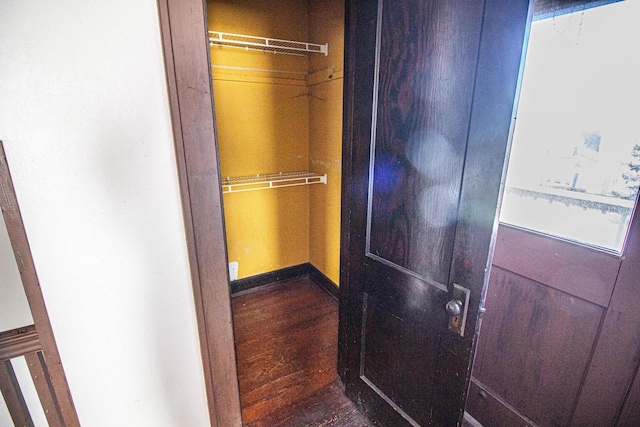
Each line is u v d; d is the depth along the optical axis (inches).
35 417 37.3
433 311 42.9
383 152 46.4
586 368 41.6
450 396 42.8
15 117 26.9
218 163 34.5
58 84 27.5
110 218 32.1
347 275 58.9
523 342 48.7
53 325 32.7
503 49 29.7
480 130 33.2
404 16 39.3
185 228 34.7
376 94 45.4
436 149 38.7
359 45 46.4
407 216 44.3
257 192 99.4
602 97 36.6
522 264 46.7
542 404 47.8
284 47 81.8
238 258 102.3
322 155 96.6
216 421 43.2
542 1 40.8
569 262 41.3
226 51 84.0
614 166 36.6
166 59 29.6
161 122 31.7
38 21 25.8
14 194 28.1
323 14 84.6
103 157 30.4
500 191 32.7
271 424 59.1
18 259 29.5
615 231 37.4
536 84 42.9
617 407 39.1
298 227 110.5
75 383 35.4
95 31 27.6
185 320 38.6
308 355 77.2
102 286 33.6
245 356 76.6
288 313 94.1
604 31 35.7
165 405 40.7
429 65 37.5
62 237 30.8
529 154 44.9
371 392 57.6
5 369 33.0
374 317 54.1
